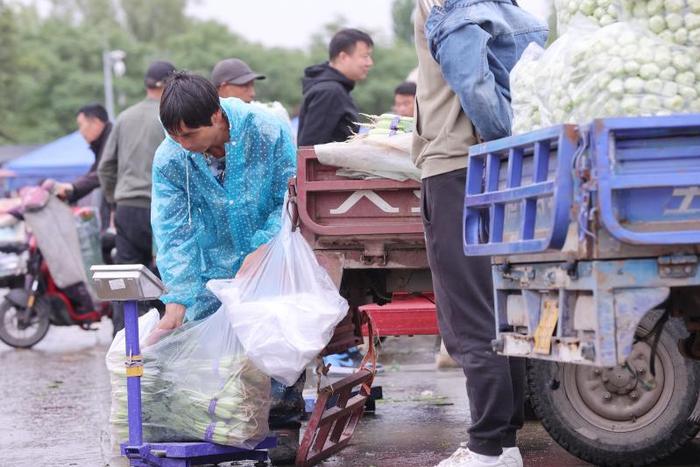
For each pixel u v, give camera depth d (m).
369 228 5.59
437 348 10.76
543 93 4.48
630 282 4.02
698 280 4.04
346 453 6.29
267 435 5.59
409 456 6.15
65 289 12.90
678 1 4.13
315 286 5.43
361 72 9.19
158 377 5.55
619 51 4.17
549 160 4.22
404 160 5.50
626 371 5.47
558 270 4.24
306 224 5.57
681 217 3.99
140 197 10.12
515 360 5.17
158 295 5.43
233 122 5.72
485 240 4.84
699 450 5.91
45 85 78.75
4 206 20.11
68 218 12.86
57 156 35.28
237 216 5.86
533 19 5.20
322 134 8.93
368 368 6.43
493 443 5.06
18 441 7.15
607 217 3.88
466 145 5.04
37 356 12.34
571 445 5.55
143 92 81.00
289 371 5.21
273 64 79.88
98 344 13.58
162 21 110.94
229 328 5.51
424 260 5.65
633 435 5.48
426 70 5.18
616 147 3.95
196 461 5.59
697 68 4.13
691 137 3.99
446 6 4.98
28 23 94.94
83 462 6.37
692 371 5.39
